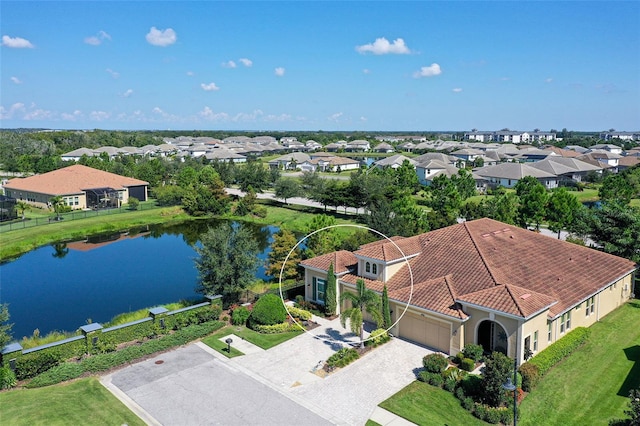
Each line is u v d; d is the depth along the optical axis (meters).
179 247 58.91
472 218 56.97
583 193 93.81
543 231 59.06
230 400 21.83
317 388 23.02
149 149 174.38
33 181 85.19
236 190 106.12
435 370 23.91
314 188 84.50
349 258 34.97
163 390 22.70
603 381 23.59
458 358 25.16
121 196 86.12
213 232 33.09
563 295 28.31
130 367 25.09
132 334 27.80
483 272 28.84
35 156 124.38
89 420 20.11
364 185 71.88
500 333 25.73
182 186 90.75
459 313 25.58
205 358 26.19
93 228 67.19
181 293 40.84
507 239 34.25
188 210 80.81
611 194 68.56
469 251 31.28
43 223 68.50
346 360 25.58
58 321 34.56
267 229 69.62
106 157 124.50
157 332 28.53
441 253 32.19
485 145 196.88
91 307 37.47
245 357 26.31
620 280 34.38
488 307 24.47
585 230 41.66
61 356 24.88
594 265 33.47
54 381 23.12
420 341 28.02
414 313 27.95
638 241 36.72
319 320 31.81
